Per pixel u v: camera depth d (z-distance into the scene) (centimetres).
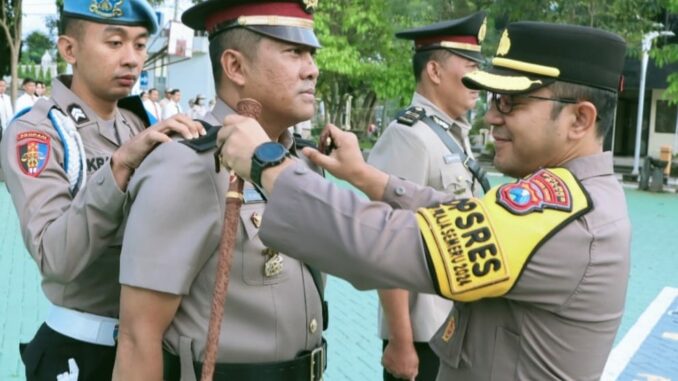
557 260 160
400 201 213
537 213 162
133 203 189
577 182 172
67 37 259
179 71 2402
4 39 2133
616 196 176
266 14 192
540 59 174
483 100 1514
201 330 190
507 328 171
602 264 164
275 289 196
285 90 195
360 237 159
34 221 220
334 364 494
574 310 165
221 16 197
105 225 205
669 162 1565
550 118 175
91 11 251
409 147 293
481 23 313
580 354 168
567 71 172
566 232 161
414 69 325
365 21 1620
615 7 1316
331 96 1931
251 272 192
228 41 197
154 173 186
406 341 273
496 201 164
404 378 277
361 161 215
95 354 241
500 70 180
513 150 181
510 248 158
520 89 171
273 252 194
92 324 240
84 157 247
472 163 304
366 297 657
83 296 240
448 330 187
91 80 257
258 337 194
